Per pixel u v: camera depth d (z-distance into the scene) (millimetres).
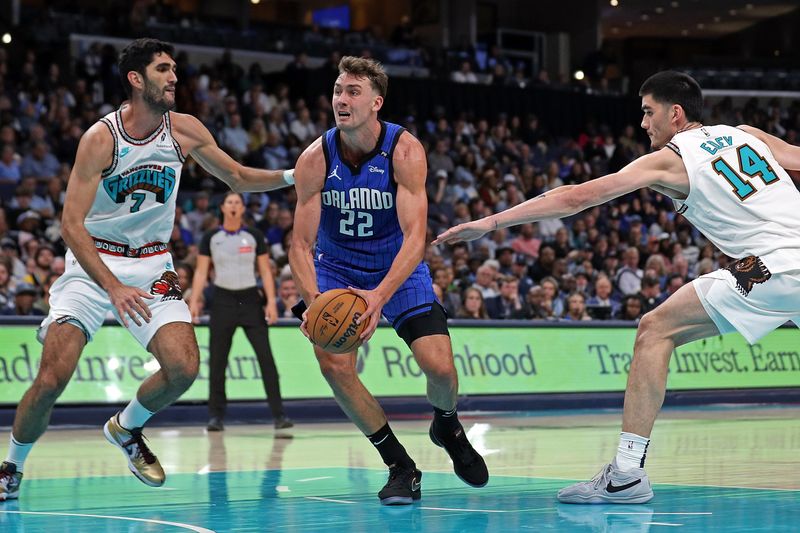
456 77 23344
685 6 30250
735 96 26391
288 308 11000
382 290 4348
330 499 4746
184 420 10125
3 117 15586
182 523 4020
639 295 13227
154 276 4789
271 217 14227
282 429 9359
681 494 4766
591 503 4500
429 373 4578
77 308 4695
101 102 17578
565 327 12312
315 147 4590
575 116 22578
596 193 4434
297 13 30766
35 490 5125
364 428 4648
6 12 21031
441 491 5008
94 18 20625
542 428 9320
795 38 31016
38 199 13711
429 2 28469
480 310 12047
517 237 16500
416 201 4527
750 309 4402
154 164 4691
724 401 12938
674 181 4527
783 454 6773
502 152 19938
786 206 4477
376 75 4461
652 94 4730
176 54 18594
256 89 18297
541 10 30141
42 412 4648
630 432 4520
